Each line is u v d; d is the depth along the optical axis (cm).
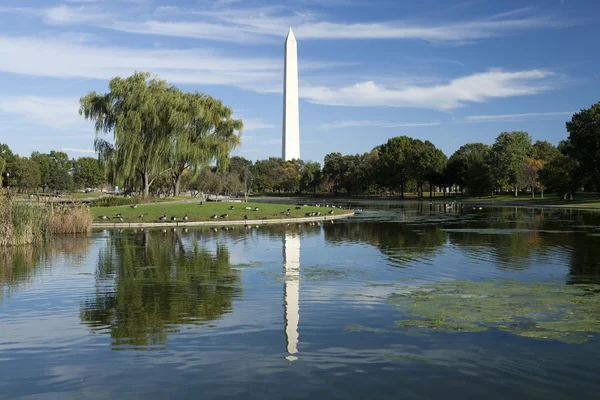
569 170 8119
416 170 11500
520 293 1343
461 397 709
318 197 13612
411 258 2039
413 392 726
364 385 750
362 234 3109
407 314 1138
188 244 2600
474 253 2162
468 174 10762
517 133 10269
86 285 1514
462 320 1082
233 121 6606
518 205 7731
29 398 719
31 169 10488
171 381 771
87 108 5531
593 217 4722
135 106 5444
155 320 1111
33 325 1082
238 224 4109
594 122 7131
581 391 726
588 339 946
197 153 5972
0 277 1661
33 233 2706
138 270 1780
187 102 5878
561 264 1839
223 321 1097
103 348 926
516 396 712
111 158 5572
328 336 981
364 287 1448
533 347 906
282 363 841
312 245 2528
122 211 4566
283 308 1208
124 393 732
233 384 758
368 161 13162
